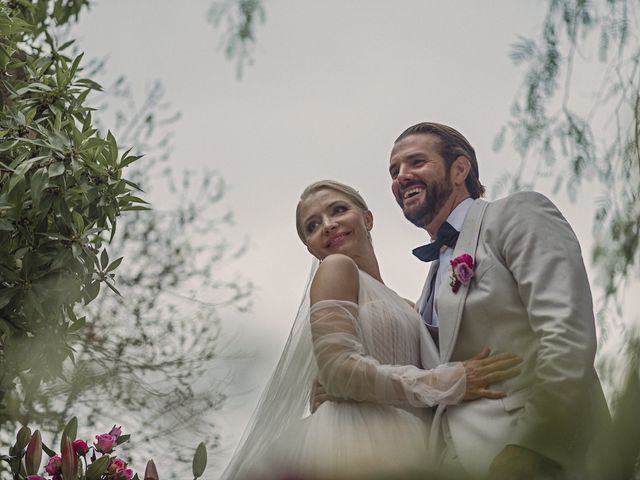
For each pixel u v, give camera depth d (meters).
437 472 0.99
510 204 2.80
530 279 2.60
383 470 1.02
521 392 2.50
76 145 2.89
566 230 2.70
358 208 3.22
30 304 2.77
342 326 2.75
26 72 3.41
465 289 2.76
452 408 2.57
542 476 0.98
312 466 1.82
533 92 2.01
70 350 2.83
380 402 2.61
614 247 1.31
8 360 2.77
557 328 2.46
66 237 2.87
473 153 3.12
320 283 2.87
